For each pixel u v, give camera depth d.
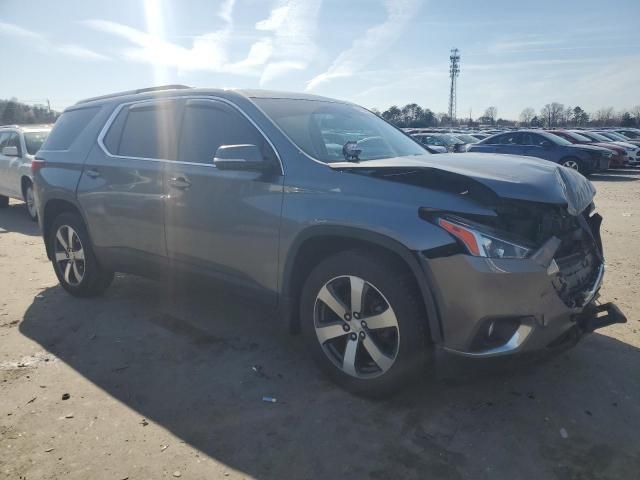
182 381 3.44
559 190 2.90
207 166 3.79
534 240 2.78
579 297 2.98
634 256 6.56
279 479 2.52
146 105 4.43
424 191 2.86
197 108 4.00
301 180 3.28
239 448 2.75
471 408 3.10
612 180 17.16
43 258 6.77
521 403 3.14
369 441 2.80
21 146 9.89
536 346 2.76
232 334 4.19
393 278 2.90
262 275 3.51
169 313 4.64
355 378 3.16
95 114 4.94
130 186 4.29
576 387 3.32
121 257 4.54
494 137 18.72
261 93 3.95
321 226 3.11
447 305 2.74
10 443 2.78
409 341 2.88
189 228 3.88
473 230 2.66
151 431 2.89
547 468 2.58
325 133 3.76
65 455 2.69
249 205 3.49
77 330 4.28
